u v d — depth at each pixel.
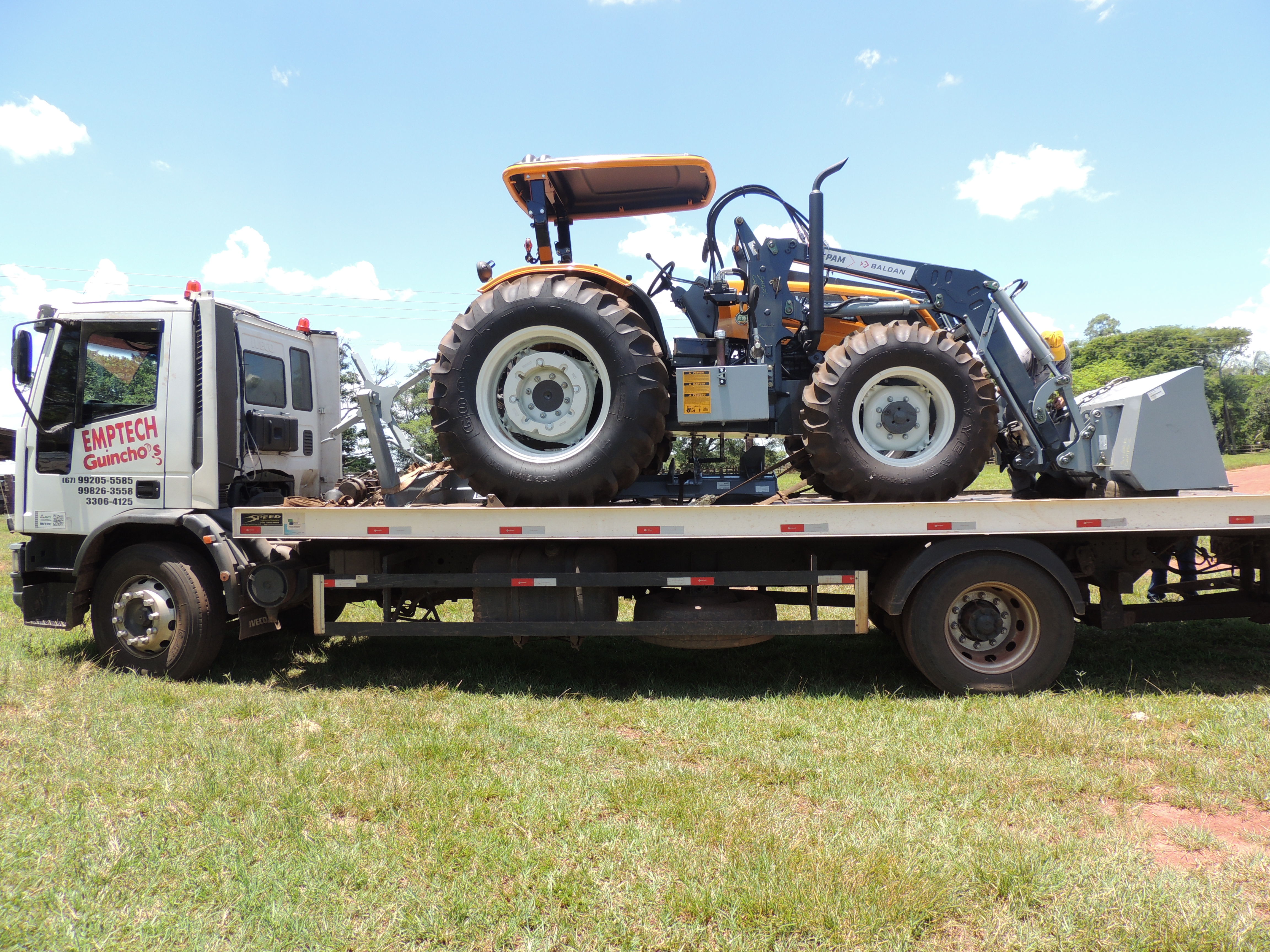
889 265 4.71
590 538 4.00
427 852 2.34
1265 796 2.72
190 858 2.32
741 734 3.39
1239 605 4.23
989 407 4.11
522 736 3.36
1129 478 4.18
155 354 4.58
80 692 4.00
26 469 4.73
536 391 4.26
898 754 3.11
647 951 1.90
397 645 5.28
